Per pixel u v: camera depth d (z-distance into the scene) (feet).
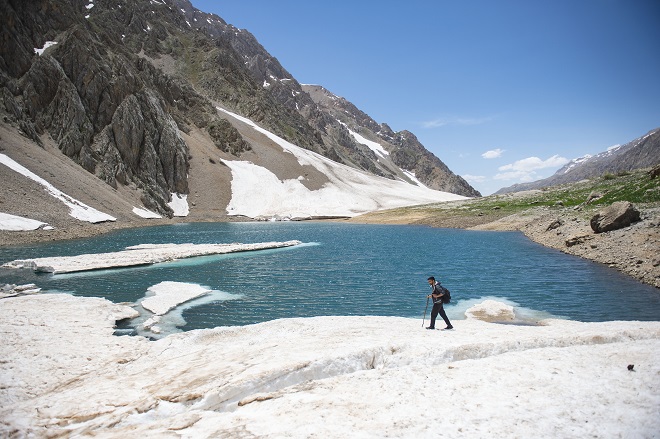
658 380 29.27
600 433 23.94
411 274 111.65
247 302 84.33
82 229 204.74
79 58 318.04
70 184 249.14
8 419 31.09
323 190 442.09
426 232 233.14
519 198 311.06
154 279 105.29
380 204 437.58
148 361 47.19
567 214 188.03
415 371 34.99
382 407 28.43
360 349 40.06
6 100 267.59
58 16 349.20
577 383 30.25
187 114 477.36
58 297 80.33
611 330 44.16
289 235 226.17
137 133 336.49
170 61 631.97
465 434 24.44
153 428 28.04
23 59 298.15
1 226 171.32
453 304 80.38
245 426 26.76
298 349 42.78
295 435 25.02
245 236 220.84
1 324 60.49
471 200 386.11
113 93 332.19
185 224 303.07
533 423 25.31
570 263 118.52
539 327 51.90
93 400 33.88
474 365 35.58
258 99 637.71
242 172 429.79
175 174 371.15
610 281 94.48
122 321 69.46
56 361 47.37
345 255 147.54
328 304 82.69
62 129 291.79
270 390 34.17
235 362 40.34
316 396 31.12
